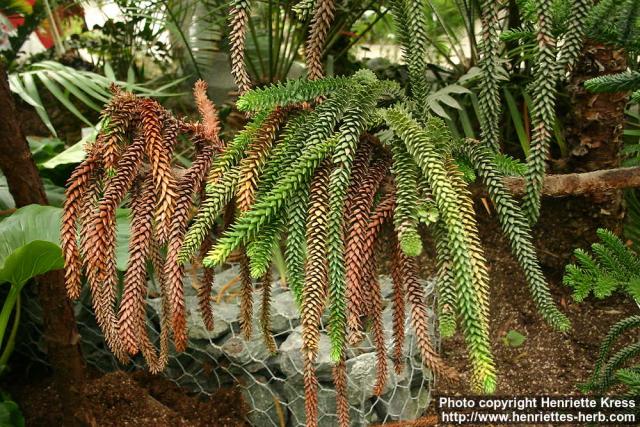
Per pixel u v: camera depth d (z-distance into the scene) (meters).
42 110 2.42
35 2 3.36
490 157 0.84
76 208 0.79
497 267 2.44
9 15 3.15
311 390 0.79
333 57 2.93
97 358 2.30
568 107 2.35
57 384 1.58
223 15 2.80
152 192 0.82
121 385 1.97
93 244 0.76
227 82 3.19
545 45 0.83
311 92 0.83
